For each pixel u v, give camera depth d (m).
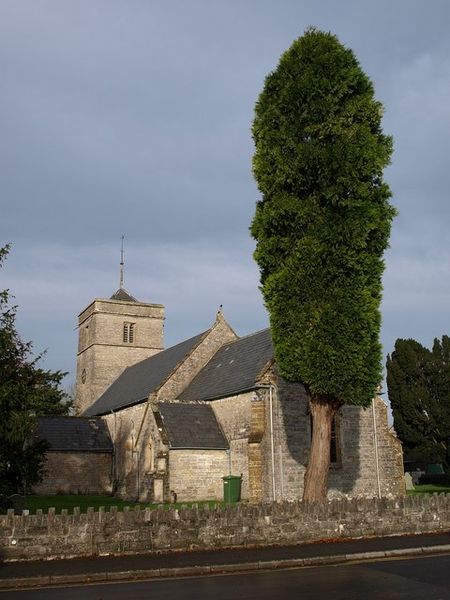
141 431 35.72
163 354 50.03
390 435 32.12
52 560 14.70
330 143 21.22
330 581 12.46
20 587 12.52
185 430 32.69
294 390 30.17
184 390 40.22
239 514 16.75
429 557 15.37
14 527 14.66
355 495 30.38
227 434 32.84
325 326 20.00
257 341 36.72
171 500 30.86
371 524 18.25
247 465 30.38
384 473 31.44
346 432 31.09
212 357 41.62
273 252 21.52
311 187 21.39
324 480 20.20
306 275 20.48
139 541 15.62
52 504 32.34
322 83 21.33
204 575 13.59
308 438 29.88
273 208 21.25
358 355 20.03
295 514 17.36
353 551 15.71
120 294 63.25
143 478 34.69
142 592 11.71
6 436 17.95
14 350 19.12
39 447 20.41
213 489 31.88
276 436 29.16
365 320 20.22
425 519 19.06
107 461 44.94
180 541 16.00
